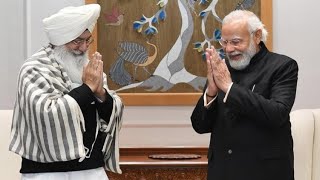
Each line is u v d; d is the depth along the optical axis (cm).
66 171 264
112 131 280
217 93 281
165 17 417
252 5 415
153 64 419
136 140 419
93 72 265
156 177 372
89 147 270
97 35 417
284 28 417
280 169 270
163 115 419
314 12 415
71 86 271
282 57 282
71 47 272
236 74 286
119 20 418
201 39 417
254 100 260
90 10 272
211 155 286
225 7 415
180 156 390
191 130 419
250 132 272
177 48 418
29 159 262
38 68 264
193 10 417
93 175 272
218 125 283
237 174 271
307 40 416
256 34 279
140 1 417
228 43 278
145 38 418
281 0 416
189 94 415
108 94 277
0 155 365
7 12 409
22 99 260
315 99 416
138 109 418
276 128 270
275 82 275
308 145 367
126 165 370
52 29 268
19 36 415
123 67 419
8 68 410
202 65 417
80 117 261
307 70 416
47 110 254
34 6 419
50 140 256
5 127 369
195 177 371
